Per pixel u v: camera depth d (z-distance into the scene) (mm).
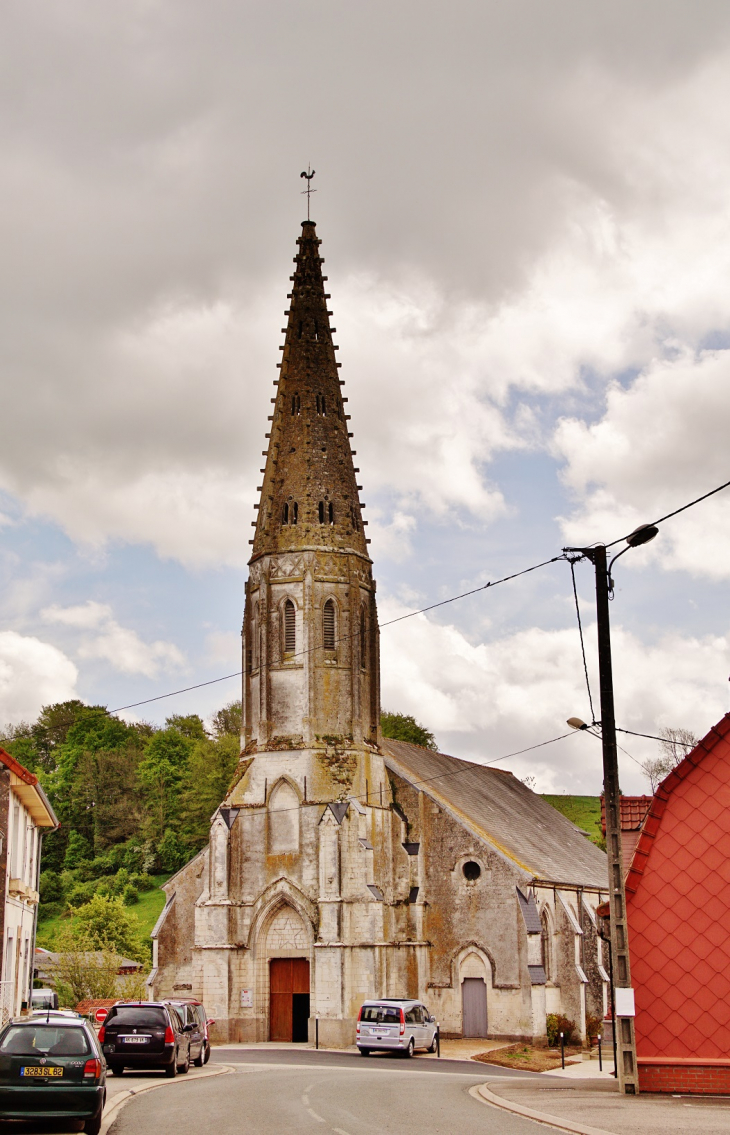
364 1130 22875
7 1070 22953
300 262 76938
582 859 83688
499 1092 31266
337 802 66062
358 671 69562
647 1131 21656
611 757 31250
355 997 63156
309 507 71188
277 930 65875
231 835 66750
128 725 155250
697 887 29531
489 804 78500
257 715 69188
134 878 125375
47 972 83625
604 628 32312
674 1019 29266
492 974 66062
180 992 69938
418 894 68438
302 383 74125
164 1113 26469
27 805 49500
